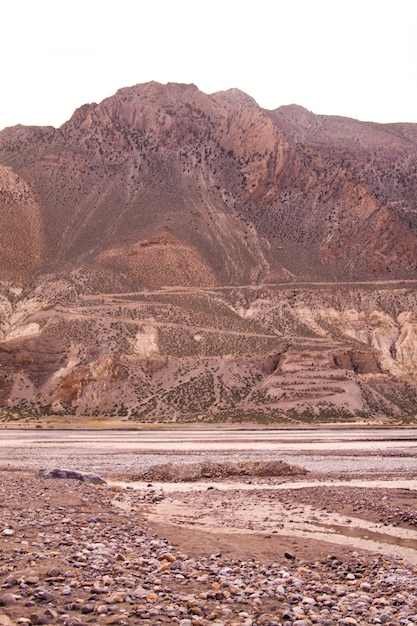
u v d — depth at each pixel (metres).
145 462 48.22
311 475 38.62
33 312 142.00
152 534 19.02
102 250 175.12
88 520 19.95
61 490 25.84
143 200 198.62
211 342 134.75
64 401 116.19
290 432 87.38
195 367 125.56
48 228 183.50
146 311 144.12
